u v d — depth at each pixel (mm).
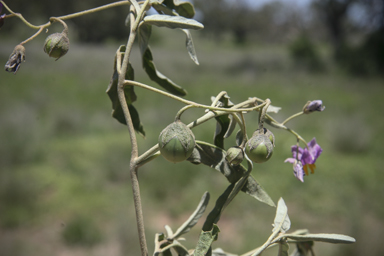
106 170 6750
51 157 7289
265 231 5059
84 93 14094
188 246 4719
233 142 7418
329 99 15969
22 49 828
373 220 5258
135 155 759
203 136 8250
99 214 5402
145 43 1021
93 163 7031
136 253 4668
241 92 16562
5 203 5438
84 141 8469
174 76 19500
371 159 7789
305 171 984
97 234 4855
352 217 5066
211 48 44438
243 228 5160
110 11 32031
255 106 836
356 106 14383
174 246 900
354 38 36281
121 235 4797
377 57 26938
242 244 4699
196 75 20625
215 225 749
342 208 5555
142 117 10367
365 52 27203
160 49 34938
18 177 5969
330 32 36250
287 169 6949
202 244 749
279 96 16109
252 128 8805
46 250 4598
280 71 24516
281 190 6176
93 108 11672
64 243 4781
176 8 1022
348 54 27719
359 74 25984
